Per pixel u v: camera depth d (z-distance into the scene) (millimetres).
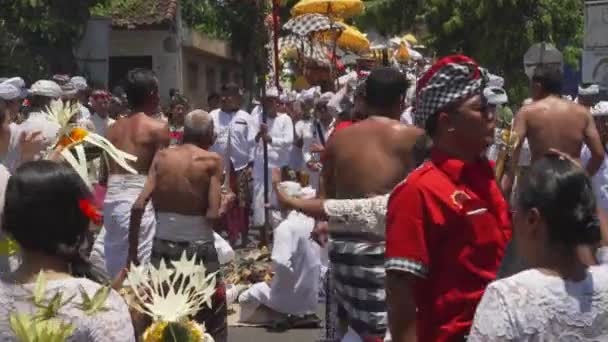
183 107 12539
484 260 3898
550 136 7215
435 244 3906
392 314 3904
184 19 27375
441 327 3914
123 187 8062
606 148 8867
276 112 14172
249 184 14227
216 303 6887
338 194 5812
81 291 3182
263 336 8828
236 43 27281
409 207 3885
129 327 3240
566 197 3203
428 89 3971
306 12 16547
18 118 8680
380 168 5617
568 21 23641
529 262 3291
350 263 5602
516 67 23531
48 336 3070
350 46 16891
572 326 3141
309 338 8727
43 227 3232
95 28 20828
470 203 3869
